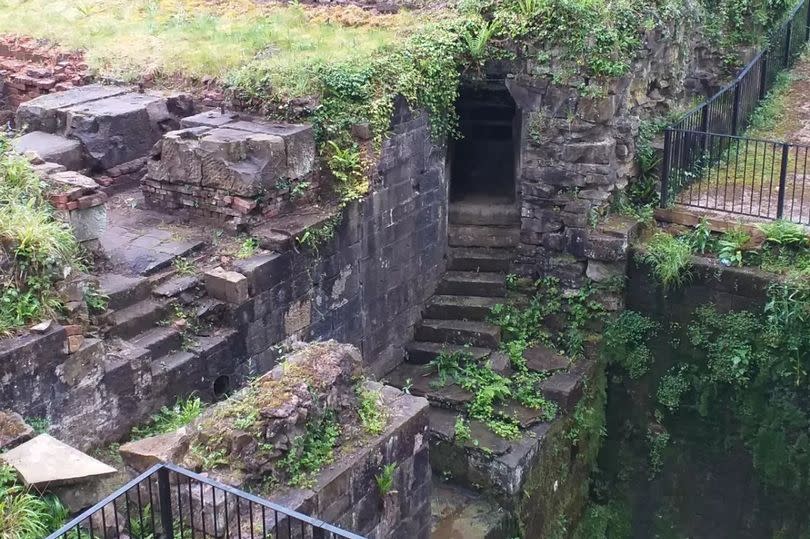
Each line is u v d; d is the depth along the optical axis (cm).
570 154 1089
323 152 971
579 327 1100
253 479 573
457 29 1120
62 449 579
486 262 1175
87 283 749
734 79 1356
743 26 1505
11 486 550
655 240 1064
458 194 1252
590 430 1070
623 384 1084
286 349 855
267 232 893
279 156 916
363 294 1014
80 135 1004
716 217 1069
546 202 1119
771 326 964
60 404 677
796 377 959
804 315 941
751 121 1426
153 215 962
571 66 1065
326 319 959
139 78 1144
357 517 623
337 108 977
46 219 750
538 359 1084
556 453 1016
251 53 1143
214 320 838
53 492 562
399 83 1015
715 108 1250
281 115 988
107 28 1351
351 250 980
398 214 1054
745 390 1001
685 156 1155
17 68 1269
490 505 959
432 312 1140
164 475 526
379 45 1085
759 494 1013
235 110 1030
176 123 1087
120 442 729
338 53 1070
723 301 1009
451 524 927
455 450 979
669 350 1052
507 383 1045
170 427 732
